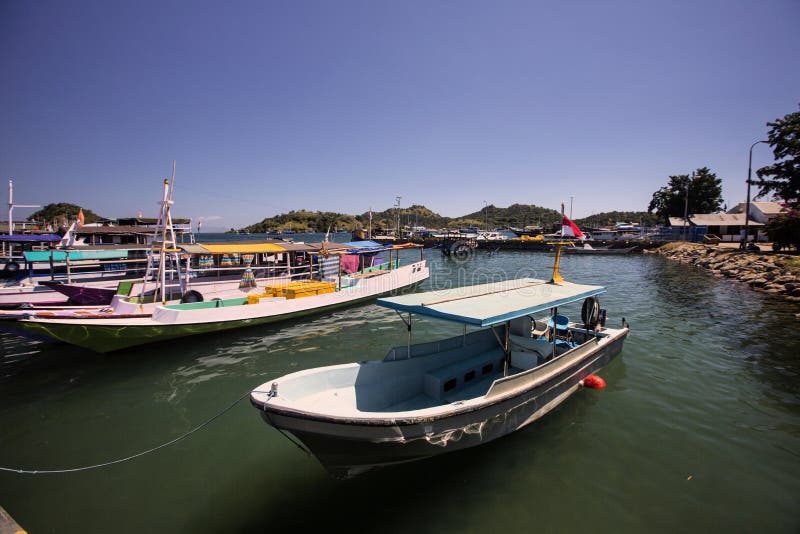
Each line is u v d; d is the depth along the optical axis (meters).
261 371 11.20
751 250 32.19
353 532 5.36
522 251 62.44
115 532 5.46
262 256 19.77
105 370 11.26
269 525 5.54
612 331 11.05
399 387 7.82
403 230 109.19
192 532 5.45
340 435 5.67
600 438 7.39
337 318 17.30
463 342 9.26
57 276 17.92
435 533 5.30
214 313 13.84
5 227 30.27
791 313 16.61
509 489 6.10
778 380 9.81
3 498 6.12
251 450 7.36
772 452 6.88
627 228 77.25
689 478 6.24
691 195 60.91
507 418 7.08
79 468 6.85
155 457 7.14
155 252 18.06
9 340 13.81
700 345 12.54
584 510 5.62
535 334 10.82
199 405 9.15
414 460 6.45
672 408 8.47
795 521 5.32
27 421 8.45
